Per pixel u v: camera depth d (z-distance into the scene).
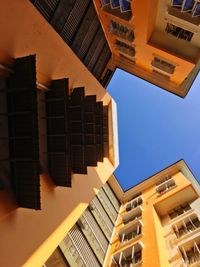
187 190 21.25
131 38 18.69
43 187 10.21
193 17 14.80
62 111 10.43
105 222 22.17
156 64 20.62
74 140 12.36
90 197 14.55
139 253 16.14
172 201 21.36
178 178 25.38
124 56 23.14
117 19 17.06
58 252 12.83
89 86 15.82
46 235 9.59
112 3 16.23
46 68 10.45
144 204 24.55
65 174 10.68
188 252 13.66
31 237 8.81
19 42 8.74
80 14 15.24
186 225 16.95
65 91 10.41
